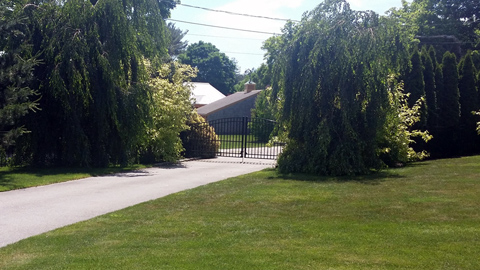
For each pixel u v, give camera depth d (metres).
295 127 15.90
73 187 12.86
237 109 46.00
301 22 16.38
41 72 16.81
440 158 21.55
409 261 5.65
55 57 16.22
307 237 6.96
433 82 22.14
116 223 8.19
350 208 9.17
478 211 8.43
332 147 15.27
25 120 16.42
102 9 17.09
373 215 8.43
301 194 11.05
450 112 22.77
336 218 8.27
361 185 12.33
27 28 16.27
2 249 6.59
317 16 15.89
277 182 13.41
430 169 15.47
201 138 23.25
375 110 15.31
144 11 18.45
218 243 6.71
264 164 20.23
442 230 7.12
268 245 6.55
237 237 7.06
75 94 16.47
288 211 9.05
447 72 22.98
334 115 15.41
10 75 14.41
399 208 8.95
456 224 7.50
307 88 15.20
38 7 16.92
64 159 17.25
